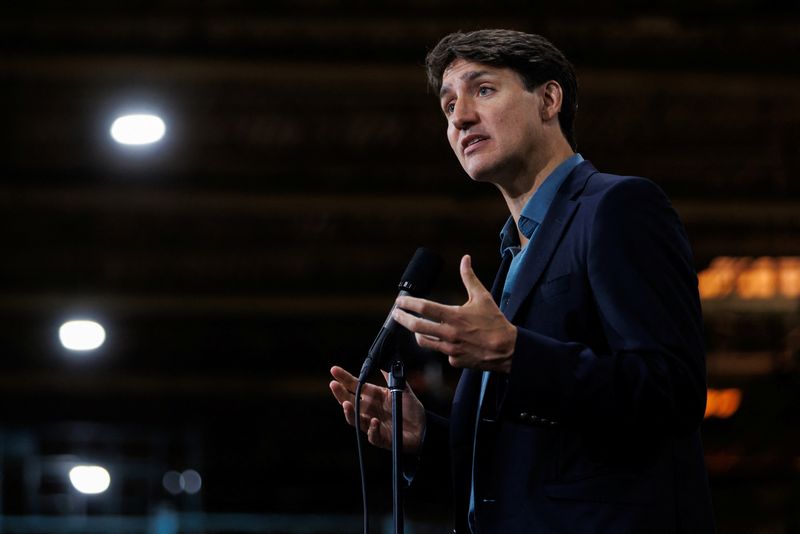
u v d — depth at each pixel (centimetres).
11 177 2302
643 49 2061
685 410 382
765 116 2236
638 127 2247
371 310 2786
